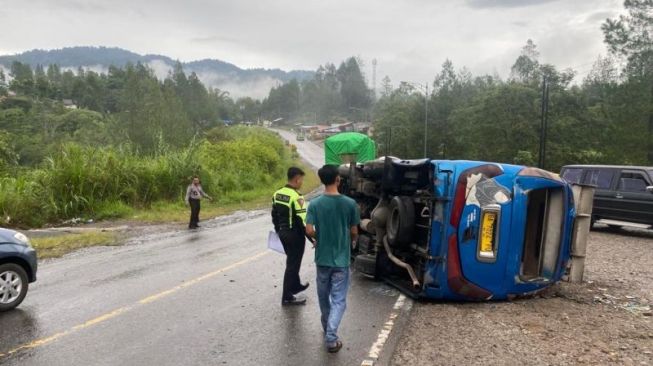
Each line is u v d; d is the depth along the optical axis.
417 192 7.89
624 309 7.27
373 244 9.56
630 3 40.59
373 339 5.95
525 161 44.41
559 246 7.66
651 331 6.28
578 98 49.66
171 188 22.88
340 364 5.22
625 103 41.12
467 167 7.39
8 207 16.45
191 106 129.12
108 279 8.92
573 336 6.06
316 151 108.88
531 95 49.62
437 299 7.64
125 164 21.25
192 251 11.85
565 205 7.64
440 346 5.73
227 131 82.75
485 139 51.97
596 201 15.91
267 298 7.69
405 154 80.06
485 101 52.47
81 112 110.06
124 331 6.20
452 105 78.88
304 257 11.04
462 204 7.23
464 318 6.78
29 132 91.19
